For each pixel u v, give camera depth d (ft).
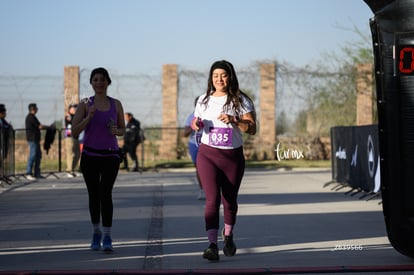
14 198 59.82
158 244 36.22
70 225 43.34
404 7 28.86
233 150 32.12
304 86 117.19
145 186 71.56
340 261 31.24
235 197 32.65
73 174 86.58
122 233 39.91
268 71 116.98
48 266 30.40
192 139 54.49
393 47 28.99
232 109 31.99
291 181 76.89
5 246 35.70
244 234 39.32
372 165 55.83
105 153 34.01
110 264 30.91
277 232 40.04
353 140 61.62
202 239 37.83
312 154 116.98
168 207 52.80
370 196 57.98
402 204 29.53
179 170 98.07
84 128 33.83
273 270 28.94
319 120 117.70
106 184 34.12
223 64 32.24
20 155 109.50
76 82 111.45
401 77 29.01
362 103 117.19
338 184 68.28
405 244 29.73
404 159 29.35
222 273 28.50
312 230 40.78
